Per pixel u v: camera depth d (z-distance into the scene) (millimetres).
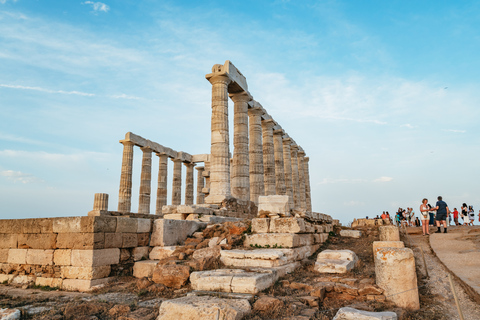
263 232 11070
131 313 6418
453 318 6195
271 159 27219
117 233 10188
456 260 10000
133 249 10805
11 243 10852
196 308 5789
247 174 22375
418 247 12883
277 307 6184
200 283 7551
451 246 12117
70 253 9617
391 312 5848
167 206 15820
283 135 31312
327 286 7484
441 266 9914
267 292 7316
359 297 7160
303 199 36406
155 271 8695
